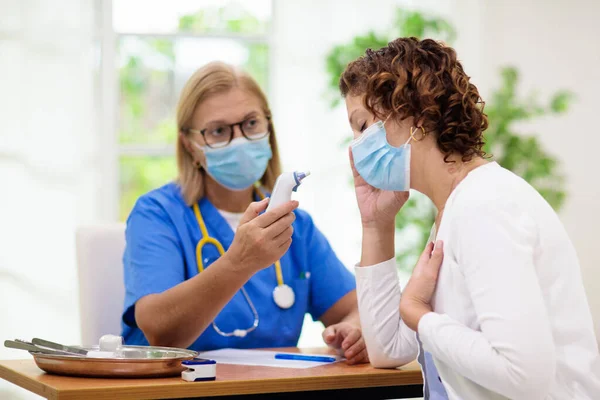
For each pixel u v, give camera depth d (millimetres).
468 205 1212
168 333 1716
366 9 3779
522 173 3316
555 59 3873
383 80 1338
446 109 1312
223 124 1906
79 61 3551
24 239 3453
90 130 3576
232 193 2016
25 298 3439
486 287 1150
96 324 1994
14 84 3457
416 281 1323
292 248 2047
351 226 3738
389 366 1572
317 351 1861
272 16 3859
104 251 2031
